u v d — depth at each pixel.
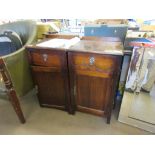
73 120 1.41
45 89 1.40
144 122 1.30
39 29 1.57
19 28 1.56
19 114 1.32
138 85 1.24
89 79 1.19
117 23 1.39
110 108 1.28
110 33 1.34
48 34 1.47
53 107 1.52
